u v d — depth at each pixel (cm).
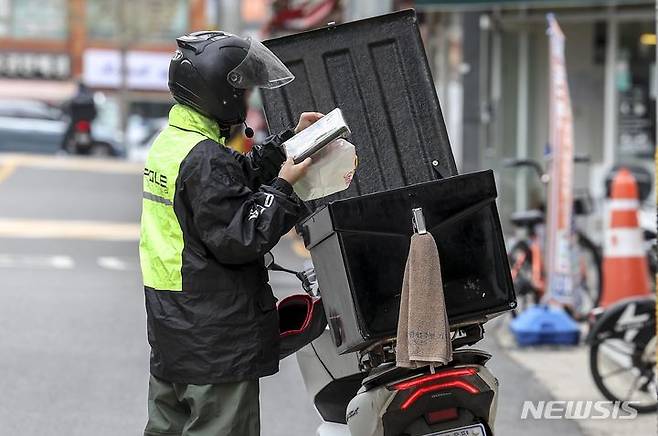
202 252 621
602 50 2520
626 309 1108
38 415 1066
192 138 628
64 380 1195
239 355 623
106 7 7594
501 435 1039
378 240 619
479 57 2581
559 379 1258
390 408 636
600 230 2367
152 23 7469
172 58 652
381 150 759
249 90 656
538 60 2570
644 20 2486
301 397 1176
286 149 630
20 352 1309
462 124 2595
